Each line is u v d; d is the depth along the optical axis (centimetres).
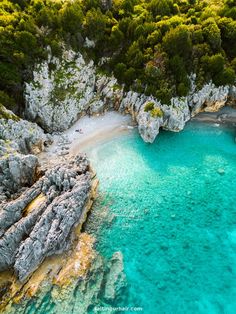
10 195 4544
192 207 4697
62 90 6231
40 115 5978
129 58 6581
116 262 3959
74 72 6412
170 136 6081
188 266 3931
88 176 4709
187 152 5700
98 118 6456
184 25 6253
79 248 4075
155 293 3659
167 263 3966
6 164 4588
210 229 4378
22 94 5900
